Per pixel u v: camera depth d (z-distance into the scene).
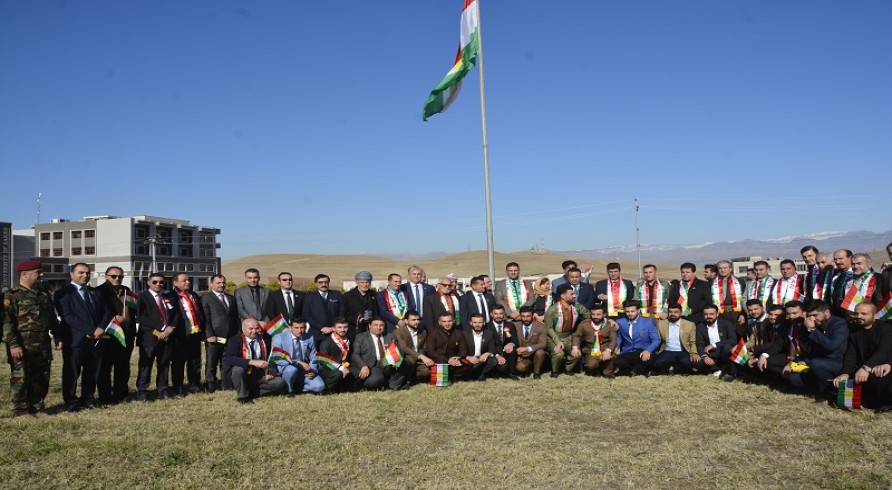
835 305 10.35
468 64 15.04
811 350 9.62
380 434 7.68
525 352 11.68
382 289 12.44
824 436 7.22
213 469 6.43
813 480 5.87
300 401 9.68
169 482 6.05
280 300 11.43
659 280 13.18
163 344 10.10
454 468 6.34
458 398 9.77
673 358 11.57
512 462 6.50
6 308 8.72
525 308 12.05
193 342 10.64
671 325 11.81
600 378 11.50
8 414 8.91
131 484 6.03
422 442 7.29
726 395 9.60
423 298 12.49
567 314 11.84
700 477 6.01
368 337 10.77
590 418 8.38
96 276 64.81
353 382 11.16
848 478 5.84
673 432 7.59
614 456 6.64
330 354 10.59
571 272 12.64
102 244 72.31
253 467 6.47
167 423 8.30
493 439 7.39
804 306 9.55
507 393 10.14
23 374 8.77
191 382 10.73
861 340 8.67
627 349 11.79
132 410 9.13
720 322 11.44
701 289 12.57
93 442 7.38
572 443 7.17
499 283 13.64
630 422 8.12
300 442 7.35
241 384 9.62
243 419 8.52
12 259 66.12
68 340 9.13
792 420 8.00
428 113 16.45
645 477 6.03
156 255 75.06
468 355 11.48
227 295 11.25
